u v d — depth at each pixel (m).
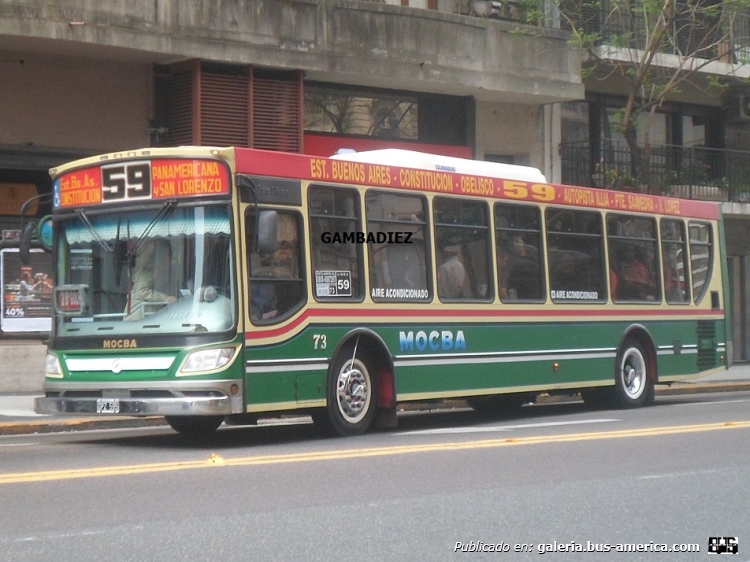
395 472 11.48
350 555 7.89
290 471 11.48
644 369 21.31
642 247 21.48
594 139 33.44
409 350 16.17
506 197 18.31
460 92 28.73
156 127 23.94
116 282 14.28
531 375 18.45
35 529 8.55
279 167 14.50
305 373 14.59
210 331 13.63
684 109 36.56
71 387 14.35
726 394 27.25
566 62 29.88
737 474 11.66
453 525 8.92
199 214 13.91
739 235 37.66
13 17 20.77
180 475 11.16
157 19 22.41
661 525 9.15
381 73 25.92
